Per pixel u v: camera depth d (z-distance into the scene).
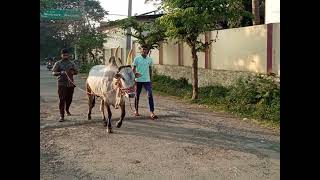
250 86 8.04
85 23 31.06
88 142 5.32
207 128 6.21
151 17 17.30
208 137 5.61
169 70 12.95
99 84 5.95
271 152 4.86
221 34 9.99
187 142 5.32
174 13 8.42
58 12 21.33
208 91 9.89
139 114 7.32
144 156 4.68
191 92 10.27
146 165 4.34
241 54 9.24
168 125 6.43
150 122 6.66
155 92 11.48
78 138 5.54
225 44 9.86
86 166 4.33
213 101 8.75
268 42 8.24
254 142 5.35
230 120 6.91
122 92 5.62
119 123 6.09
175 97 10.34
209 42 9.98
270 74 8.01
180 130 6.05
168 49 13.16
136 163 4.41
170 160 4.52
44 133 5.83
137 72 6.74
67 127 6.23
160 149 4.97
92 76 6.29
